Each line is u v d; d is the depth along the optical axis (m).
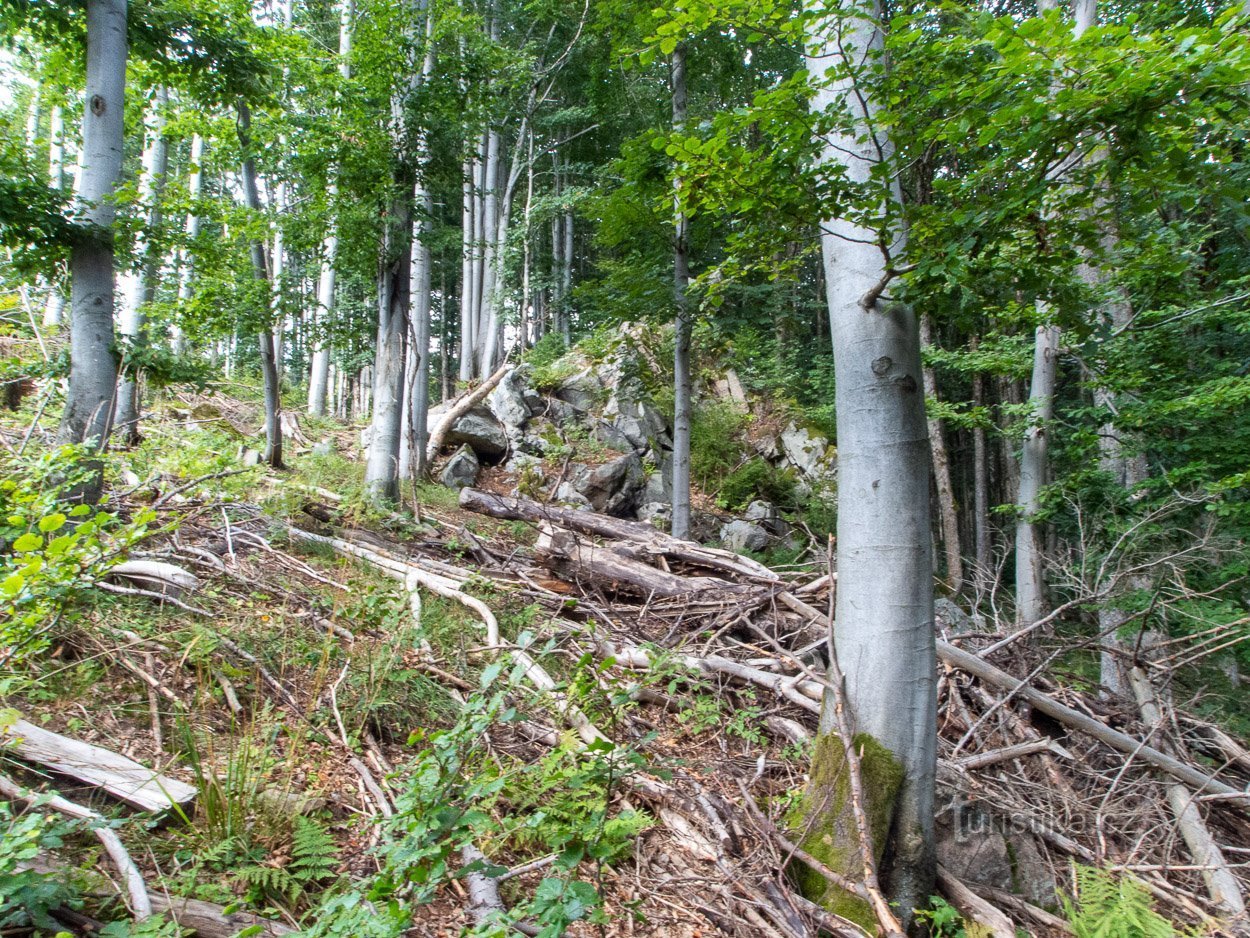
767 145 3.38
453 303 28.11
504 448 13.51
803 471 15.33
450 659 4.87
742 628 6.18
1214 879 3.93
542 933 2.02
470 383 18.64
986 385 18.81
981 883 3.76
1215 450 7.82
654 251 9.56
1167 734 4.98
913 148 2.91
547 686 4.41
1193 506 7.77
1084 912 3.53
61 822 2.46
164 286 8.96
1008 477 17.16
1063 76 2.49
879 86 2.85
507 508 9.19
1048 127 2.51
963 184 2.87
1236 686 6.83
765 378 17.23
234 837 2.79
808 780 3.76
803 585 6.49
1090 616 9.66
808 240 3.91
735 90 11.70
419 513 8.41
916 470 3.59
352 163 8.51
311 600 5.16
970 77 2.64
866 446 3.61
